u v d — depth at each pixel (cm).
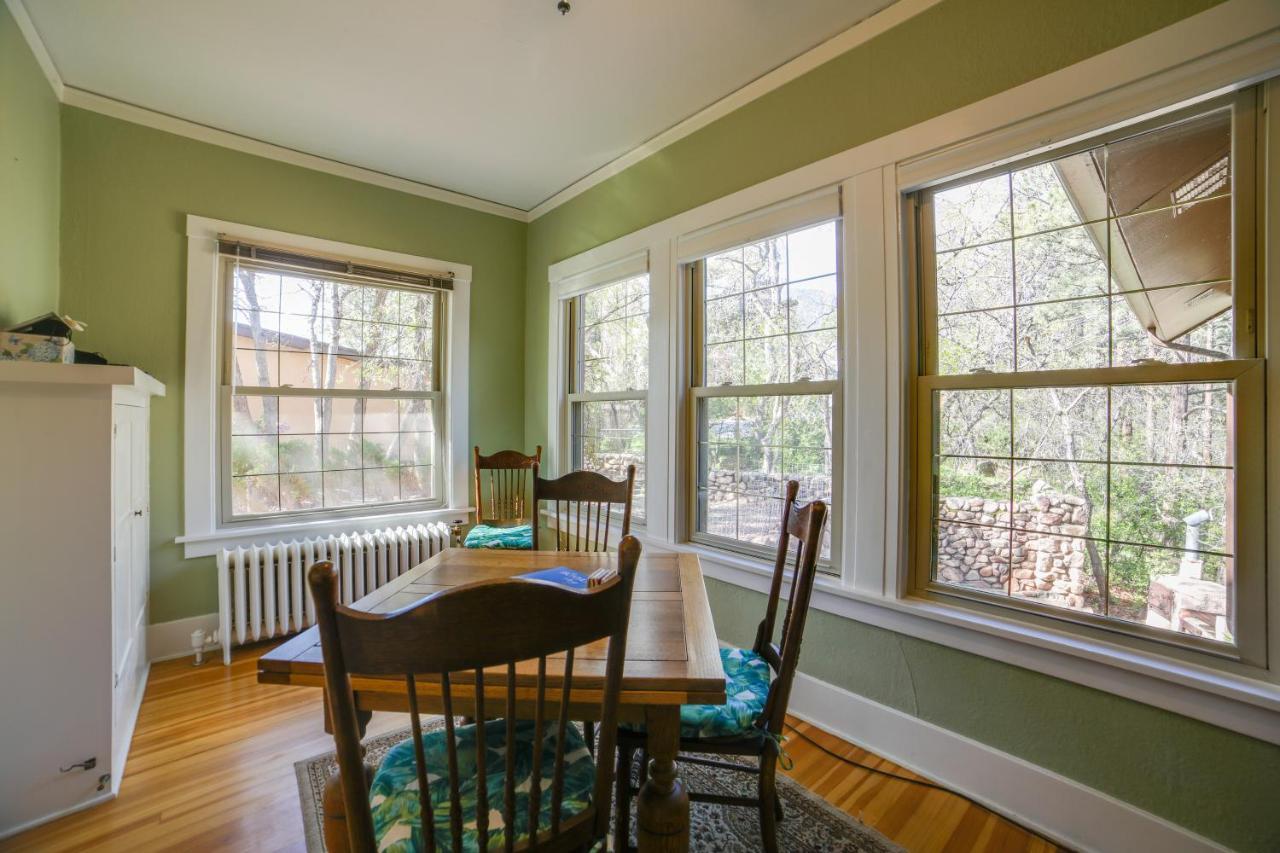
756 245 229
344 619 67
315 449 292
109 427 156
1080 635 147
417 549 302
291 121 251
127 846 139
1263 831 118
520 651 71
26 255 192
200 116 247
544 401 351
